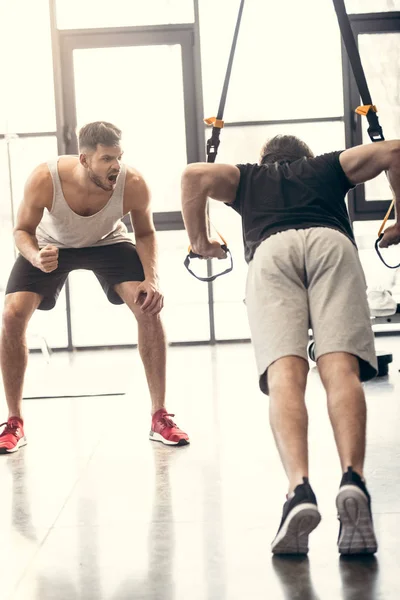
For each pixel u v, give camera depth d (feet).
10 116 21.31
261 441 10.48
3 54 21.15
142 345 10.87
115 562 6.60
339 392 6.43
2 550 7.00
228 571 6.27
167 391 14.44
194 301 21.49
